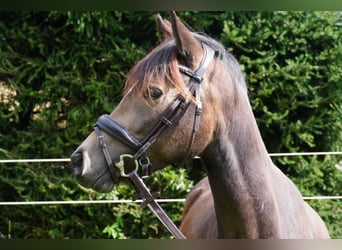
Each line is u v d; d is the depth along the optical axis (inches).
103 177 80.6
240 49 212.8
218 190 85.0
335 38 210.1
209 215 105.7
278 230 85.2
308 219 97.6
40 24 216.1
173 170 214.1
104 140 80.6
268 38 212.1
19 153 216.1
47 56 217.5
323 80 216.5
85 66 216.8
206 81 81.1
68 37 213.6
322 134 217.8
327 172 214.1
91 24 209.6
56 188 215.2
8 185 218.1
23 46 219.9
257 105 207.9
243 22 214.5
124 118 80.4
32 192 215.9
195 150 81.1
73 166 81.6
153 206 81.4
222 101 82.6
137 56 212.1
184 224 126.0
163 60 79.7
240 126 84.0
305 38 212.7
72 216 215.9
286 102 212.1
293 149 213.8
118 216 210.1
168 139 79.6
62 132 221.1
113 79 214.8
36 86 222.8
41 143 216.1
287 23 208.7
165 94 78.7
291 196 93.0
